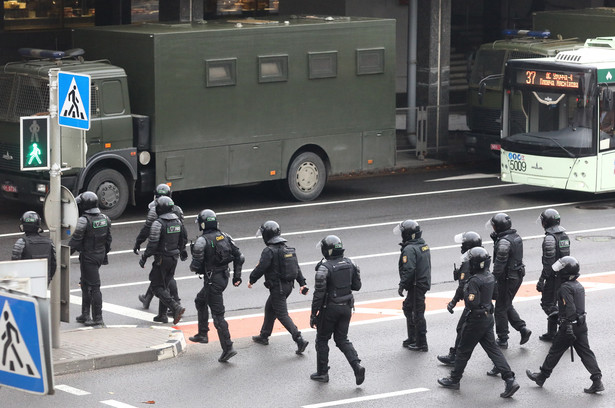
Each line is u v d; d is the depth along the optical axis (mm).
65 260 31531
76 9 77938
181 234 35594
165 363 31375
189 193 59469
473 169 68188
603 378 30234
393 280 41500
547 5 95188
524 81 57531
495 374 30625
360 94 58312
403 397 28562
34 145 31297
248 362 31594
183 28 53562
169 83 51750
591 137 55562
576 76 55406
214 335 34625
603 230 50500
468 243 30203
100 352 31141
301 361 31766
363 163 59125
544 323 35969
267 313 33188
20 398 27922
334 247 29406
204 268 31734
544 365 29453
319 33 56250
